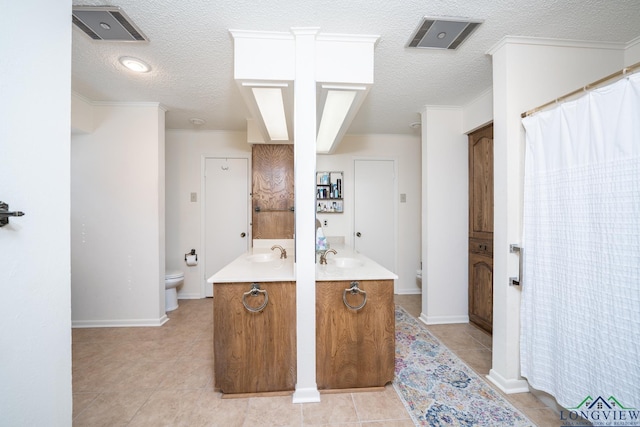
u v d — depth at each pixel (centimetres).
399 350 217
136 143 262
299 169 158
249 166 357
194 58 182
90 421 142
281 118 225
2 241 69
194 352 214
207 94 241
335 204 358
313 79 156
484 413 147
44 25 80
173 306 311
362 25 151
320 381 164
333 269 191
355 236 365
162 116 270
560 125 138
